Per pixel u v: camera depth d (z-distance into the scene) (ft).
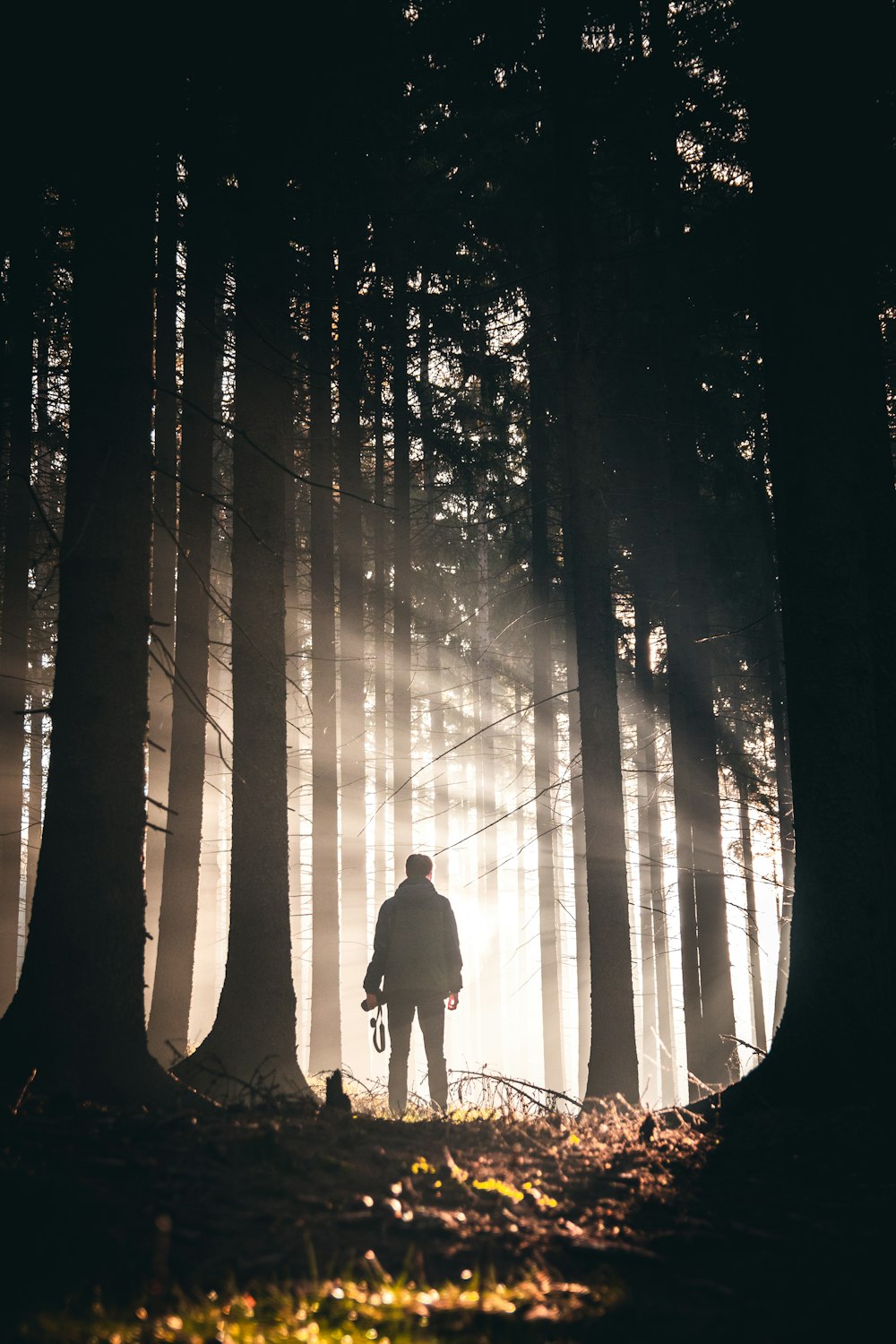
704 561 54.90
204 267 35.45
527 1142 19.34
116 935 20.58
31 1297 10.22
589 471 34.55
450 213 45.29
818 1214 14.69
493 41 38.75
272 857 27.63
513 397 51.90
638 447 50.08
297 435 51.60
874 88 31.73
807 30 25.45
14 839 43.62
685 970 46.39
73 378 22.76
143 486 22.56
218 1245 12.07
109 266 22.95
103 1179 13.78
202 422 36.55
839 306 24.59
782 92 25.44
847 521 23.76
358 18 33.86
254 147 30.60
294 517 52.90
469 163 45.93
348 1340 9.43
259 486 29.22
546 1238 13.09
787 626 24.00
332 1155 16.26
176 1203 13.17
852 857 22.52
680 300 44.19
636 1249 12.81
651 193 45.37
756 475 56.34
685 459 46.14
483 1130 20.21
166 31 25.20
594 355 35.12
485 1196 14.87
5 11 23.81
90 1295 10.39
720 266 42.37
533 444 55.11
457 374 52.13
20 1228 11.70
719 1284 12.01
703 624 46.65
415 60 38.91
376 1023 27.37
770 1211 14.78
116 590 21.80
